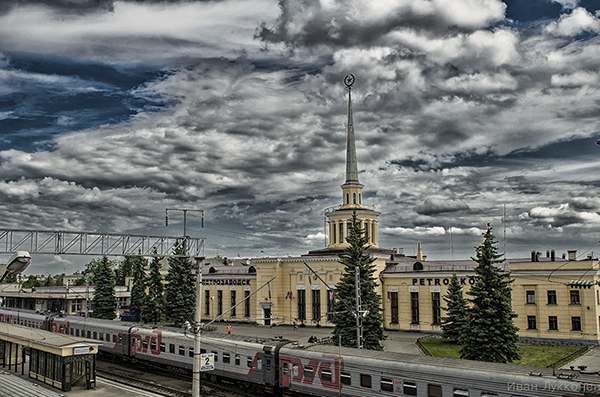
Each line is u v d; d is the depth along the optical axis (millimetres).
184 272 74688
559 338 57438
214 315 87000
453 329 59375
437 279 68188
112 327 52438
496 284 43281
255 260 80500
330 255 73938
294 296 76688
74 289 98750
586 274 56500
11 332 45750
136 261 86750
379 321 49438
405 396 28844
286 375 35344
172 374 44938
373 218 80125
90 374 38812
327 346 35188
